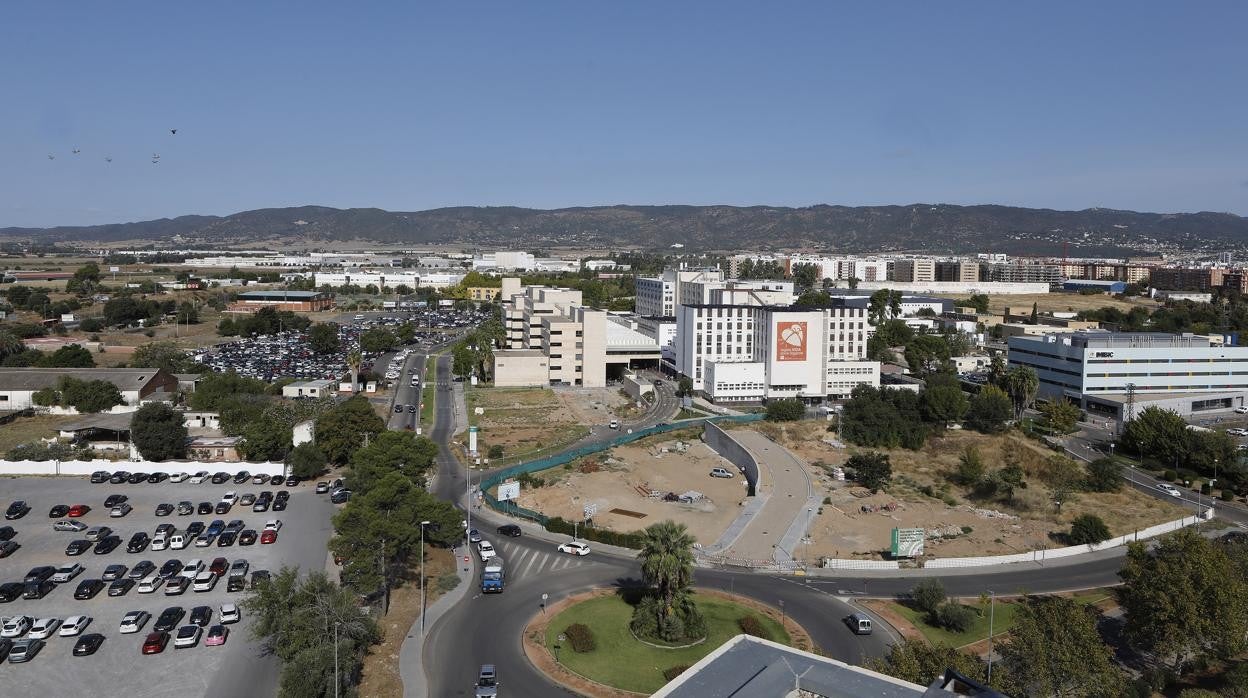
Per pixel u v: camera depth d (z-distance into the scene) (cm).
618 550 12219
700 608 10200
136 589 10125
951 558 11919
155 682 8050
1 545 11281
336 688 7325
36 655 8531
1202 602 8650
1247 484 15650
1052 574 11606
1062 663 7469
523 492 15025
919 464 17325
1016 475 15200
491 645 9094
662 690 5772
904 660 7525
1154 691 8475
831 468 16775
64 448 15938
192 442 16475
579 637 9112
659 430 19900
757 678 5900
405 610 9875
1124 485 16050
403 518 10375
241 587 10212
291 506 13500
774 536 12800
